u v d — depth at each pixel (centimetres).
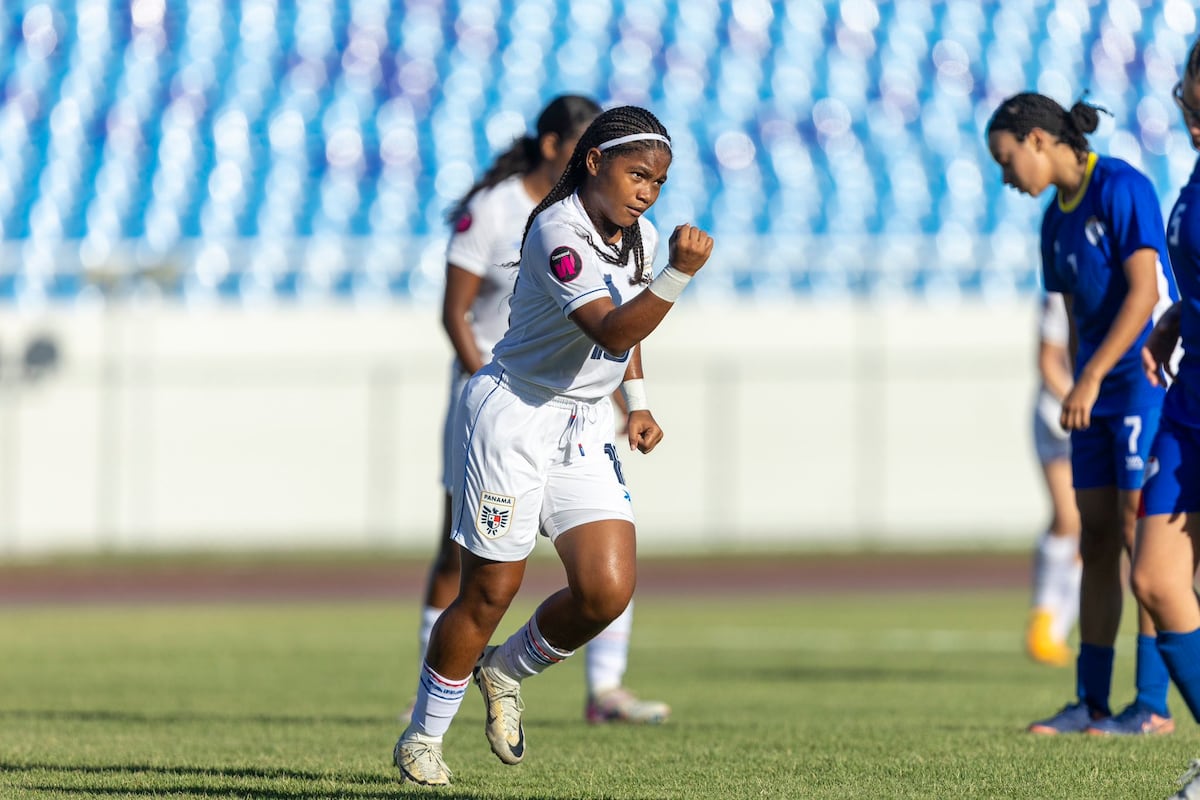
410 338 8075
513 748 1683
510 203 2323
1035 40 9838
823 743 2033
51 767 1870
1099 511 2144
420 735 1678
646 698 2909
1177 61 9750
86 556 7656
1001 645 4153
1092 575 2172
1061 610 3319
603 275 1519
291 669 3594
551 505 1592
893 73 9650
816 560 7375
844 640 4366
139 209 8831
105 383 8000
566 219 1518
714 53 9669
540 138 2327
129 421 8006
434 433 8075
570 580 1573
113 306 8031
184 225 8744
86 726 2397
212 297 8288
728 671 3512
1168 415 1543
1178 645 1496
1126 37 9850
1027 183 2091
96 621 5188
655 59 9600
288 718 2547
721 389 8156
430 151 9156
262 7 9775
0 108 9344
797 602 5850
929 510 8194
